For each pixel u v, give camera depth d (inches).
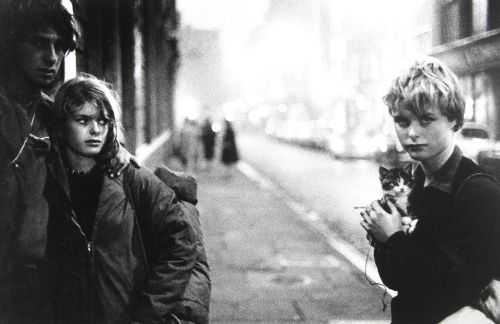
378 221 79.7
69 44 95.0
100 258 87.5
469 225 73.3
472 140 528.4
